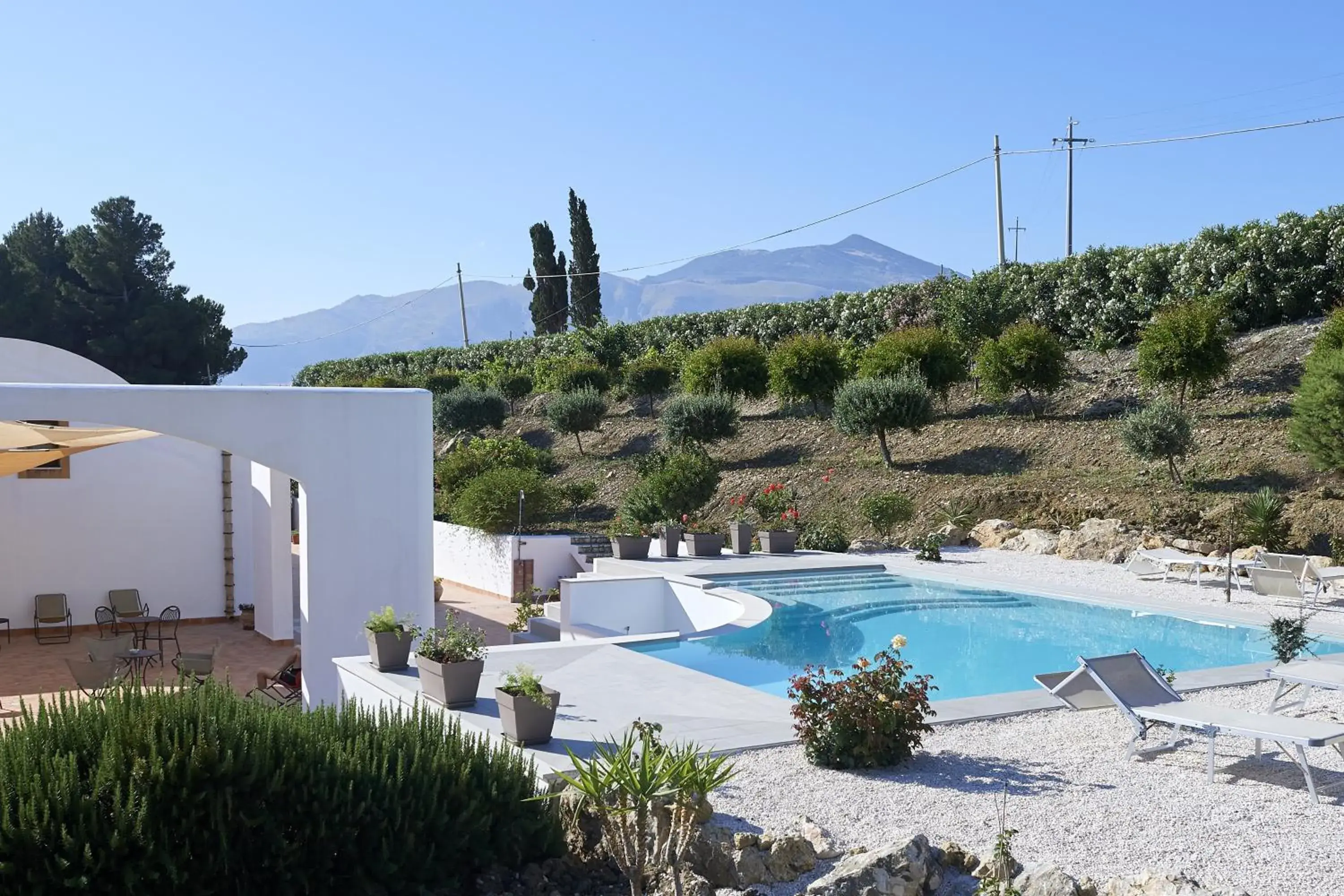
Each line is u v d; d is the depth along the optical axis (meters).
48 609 16.42
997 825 5.90
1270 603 13.93
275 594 15.87
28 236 48.50
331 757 5.10
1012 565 17.56
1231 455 19.59
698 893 4.99
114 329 45.69
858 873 4.77
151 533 17.41
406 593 12.20
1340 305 22.27
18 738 4.79
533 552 19.50
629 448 30.58
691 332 35.72
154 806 4.56
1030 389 24.05
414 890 5.05
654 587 16.05
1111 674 7.58
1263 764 7.12
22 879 4.28
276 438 11.59
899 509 20.70
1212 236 25.17
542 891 5.21
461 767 5.41
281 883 4.75
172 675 13.50
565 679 9.43
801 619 14.41
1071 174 43.41
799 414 28.92
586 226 54.22
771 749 7.45
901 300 29.72
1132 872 5.17
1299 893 4.91
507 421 37.25
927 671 11.59
